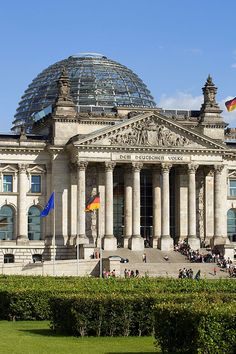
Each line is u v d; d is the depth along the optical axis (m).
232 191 181.88
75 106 176.75
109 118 174.75
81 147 160.88
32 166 169.62
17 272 137.75
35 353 46.81
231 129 194.62
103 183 168.25
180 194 173.50
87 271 142.88
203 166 171.88
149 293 58.81
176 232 174.50
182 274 134.00
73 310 55.66
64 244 166.50
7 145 167.25
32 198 169.38
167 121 166.38
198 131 170.25
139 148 164.12
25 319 68.75
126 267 145.12
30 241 167.25
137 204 164.38
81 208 160.88
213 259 157.62
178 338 44.44
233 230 182.00
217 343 41.41
